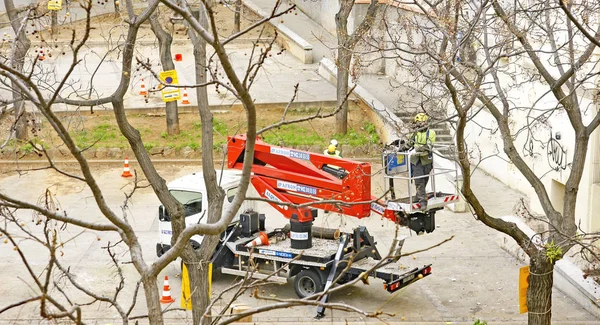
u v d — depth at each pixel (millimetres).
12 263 21672
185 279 16109
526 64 25422
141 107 34094
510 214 25609
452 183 23156
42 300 6348
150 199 27359
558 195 25016
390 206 18844
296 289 19344
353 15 39844
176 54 40062
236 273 20031
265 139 30938
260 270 20156
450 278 21141
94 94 34625
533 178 15906
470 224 25141
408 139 18016
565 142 23578
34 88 7102
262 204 26875
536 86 25109
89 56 40938
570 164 23297
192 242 20453
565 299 19906
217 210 14273
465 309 19219
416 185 18922
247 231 20297
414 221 19141
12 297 19578
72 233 24047
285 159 19422
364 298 19781
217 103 34188
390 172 19000
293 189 19406
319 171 19047
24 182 28547
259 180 19766
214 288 20219
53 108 33281
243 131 31781
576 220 23031
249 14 47188
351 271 19094
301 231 19234
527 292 15883
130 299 19625
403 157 18938
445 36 15516
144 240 23703
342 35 26844
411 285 20672
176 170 30078
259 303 19297
